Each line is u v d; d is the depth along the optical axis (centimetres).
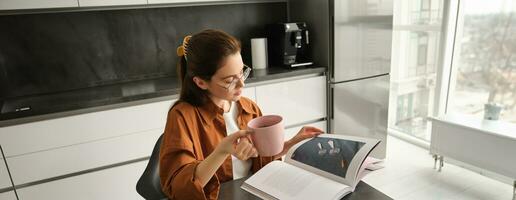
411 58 290
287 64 243
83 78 223
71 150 177
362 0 221
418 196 208
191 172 77
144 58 238
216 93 89
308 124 242
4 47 201
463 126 211
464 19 244
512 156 189
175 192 77
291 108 231
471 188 212
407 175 234
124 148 188
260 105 219
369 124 256
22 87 210
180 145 83
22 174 171
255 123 82
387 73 250
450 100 265
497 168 199
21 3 176
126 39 230
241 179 93
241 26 264
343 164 83
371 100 250
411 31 283
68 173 179
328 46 227
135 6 209
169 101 194
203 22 250
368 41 233
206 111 98
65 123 172
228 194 86
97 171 184
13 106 182
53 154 174
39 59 210
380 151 265
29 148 169
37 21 205
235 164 105
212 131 98
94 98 184
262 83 217
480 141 204
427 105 284
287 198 78
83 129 176
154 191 100
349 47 227
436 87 262
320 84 236
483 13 230
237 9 259
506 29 218
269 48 262
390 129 314
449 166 243
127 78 236
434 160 249
